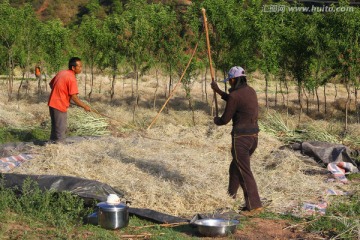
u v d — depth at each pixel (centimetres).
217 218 843
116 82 3148
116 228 798
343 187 1070
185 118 1928
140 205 903
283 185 1043
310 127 1552
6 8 2364
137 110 2036
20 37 2389
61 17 7631
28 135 1545
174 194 928
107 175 1022
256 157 1249
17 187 892
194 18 2012
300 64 1947
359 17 1744
